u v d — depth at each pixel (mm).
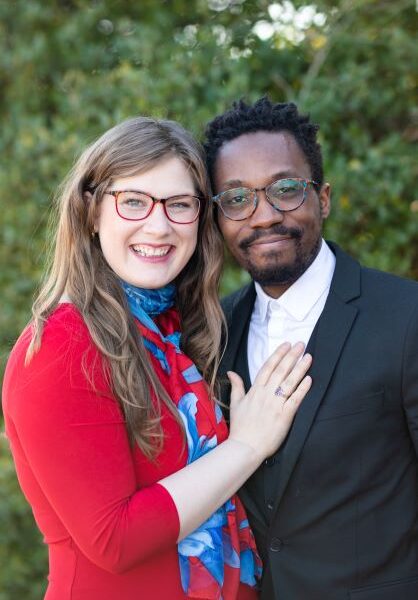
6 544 3785
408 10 3734
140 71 3564
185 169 1845
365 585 1775
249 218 1883
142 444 1728
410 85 3625
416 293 1840
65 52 3988
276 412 1825
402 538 1788
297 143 1920
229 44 3803
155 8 3998
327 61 3711
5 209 3666
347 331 1842
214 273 2051
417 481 1826
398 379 1761
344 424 1778
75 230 1857
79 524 1646
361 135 3484
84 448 1646
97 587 1733
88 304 1784
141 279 1851
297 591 1817
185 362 1937
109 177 1803
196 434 1845
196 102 3604
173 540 1682
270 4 3807
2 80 4129
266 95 2004
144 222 1809
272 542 1849
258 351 2035
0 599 3832
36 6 3963
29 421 1649
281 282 1931
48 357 1674
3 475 3625
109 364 1727
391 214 3389
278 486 1815
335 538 1786
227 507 1873
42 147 3582
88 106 3639
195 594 1771
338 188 3232
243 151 1886
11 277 3686
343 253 2016
